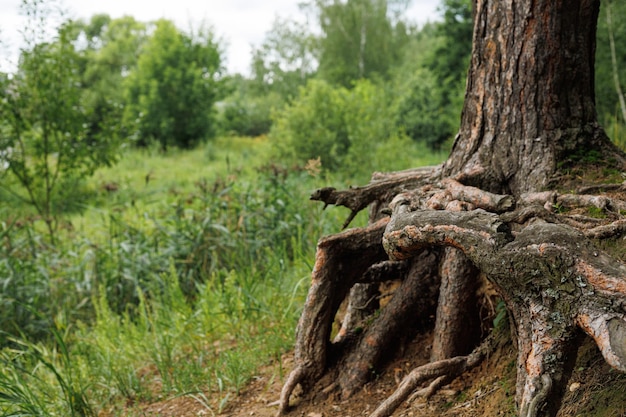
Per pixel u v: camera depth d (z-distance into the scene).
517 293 2.44
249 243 6.77
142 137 26.97
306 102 14.78
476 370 3.33
